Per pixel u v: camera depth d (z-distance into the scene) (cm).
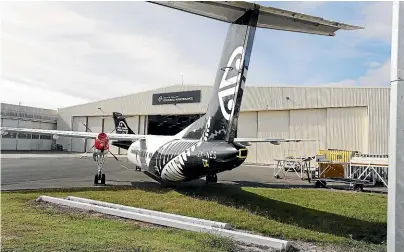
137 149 1554
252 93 3050
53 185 1329
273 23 824
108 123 4531
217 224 720
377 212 903
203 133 963
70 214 784
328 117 2636
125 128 2441
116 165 2622
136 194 1116
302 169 1945
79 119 4900
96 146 1382
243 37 805
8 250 506
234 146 812
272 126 2978
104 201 988
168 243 567
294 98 2811
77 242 551
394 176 347
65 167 2288
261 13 779
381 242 650
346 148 2520
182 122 3716
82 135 1568
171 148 1129
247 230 718
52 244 538
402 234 342
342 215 861
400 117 347
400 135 346
